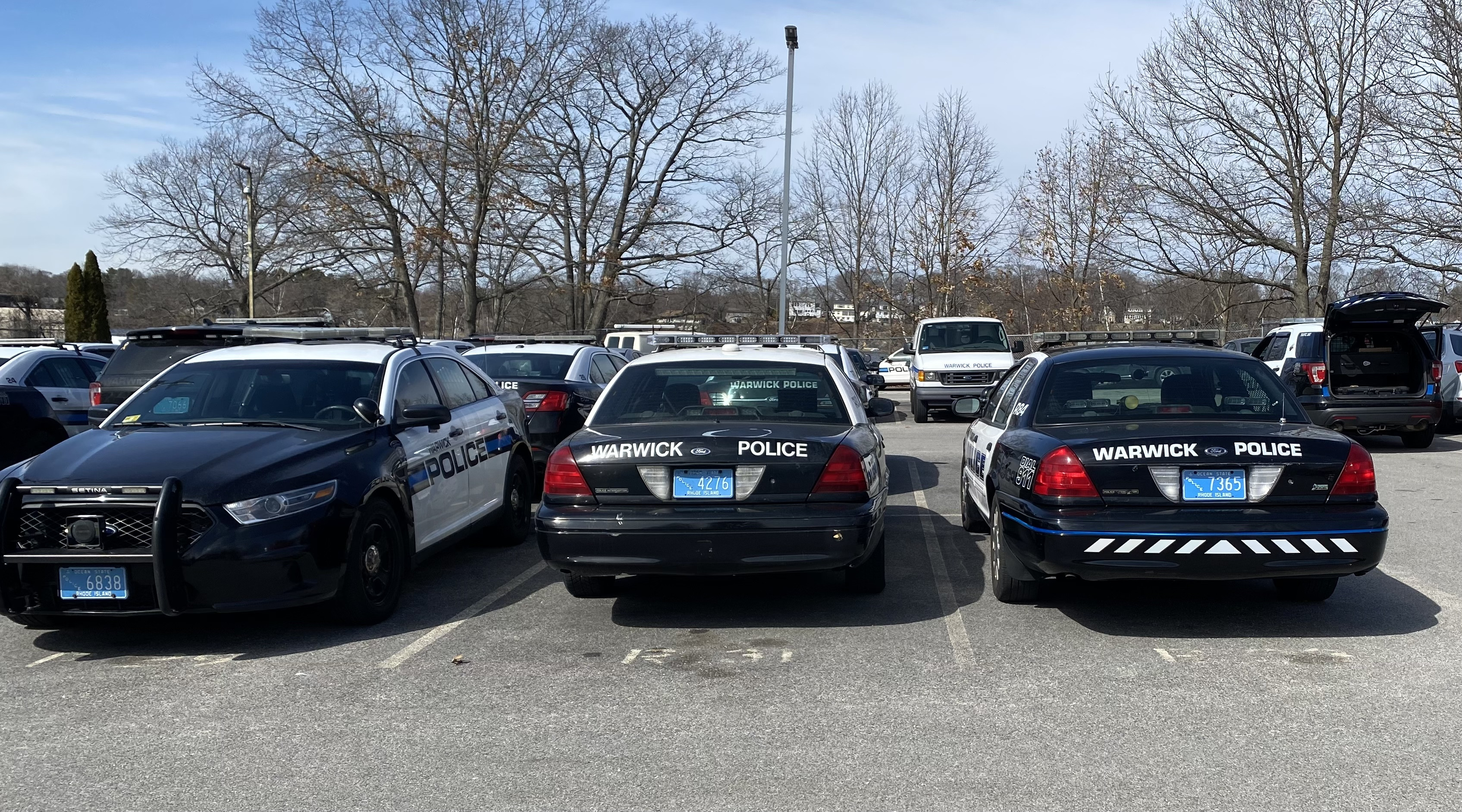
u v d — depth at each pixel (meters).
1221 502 5.42
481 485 7.93
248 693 4.95
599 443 5.83
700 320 48.09
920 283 46.41
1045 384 6.53
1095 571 5.41
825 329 51.19
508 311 49.91
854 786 3.78
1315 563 5.31
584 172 44.31
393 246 38.75
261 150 55.84
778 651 5.48
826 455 5.74
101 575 5.42
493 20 37.06
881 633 5.79
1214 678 4.95
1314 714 4.45
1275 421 6.01
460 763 4.05
